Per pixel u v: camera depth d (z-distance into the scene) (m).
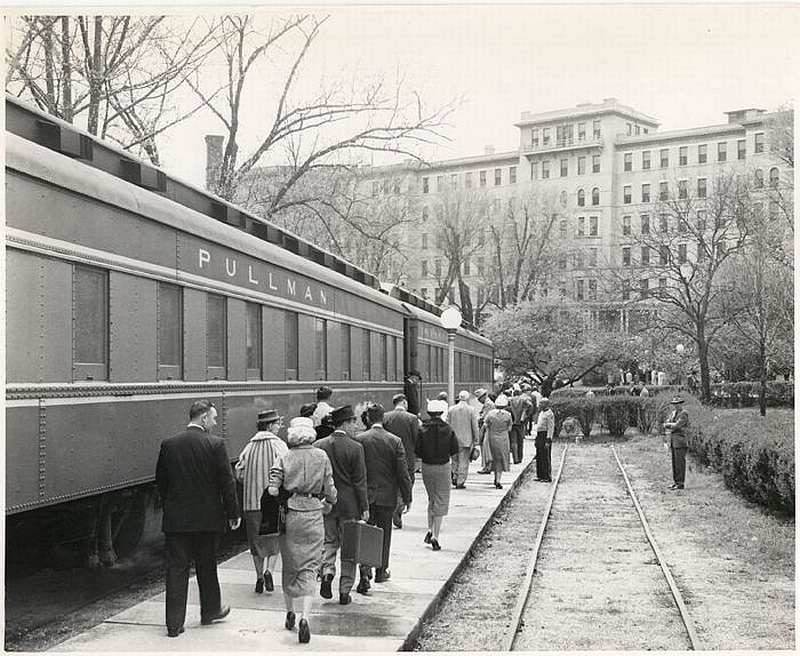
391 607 9.39
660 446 33.34
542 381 47.53
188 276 10.79
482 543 14.46
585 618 10.03
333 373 16.81
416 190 30.97
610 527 16.34
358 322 18.69
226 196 23.34
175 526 8.00
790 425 18.94
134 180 10.32
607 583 11.84
